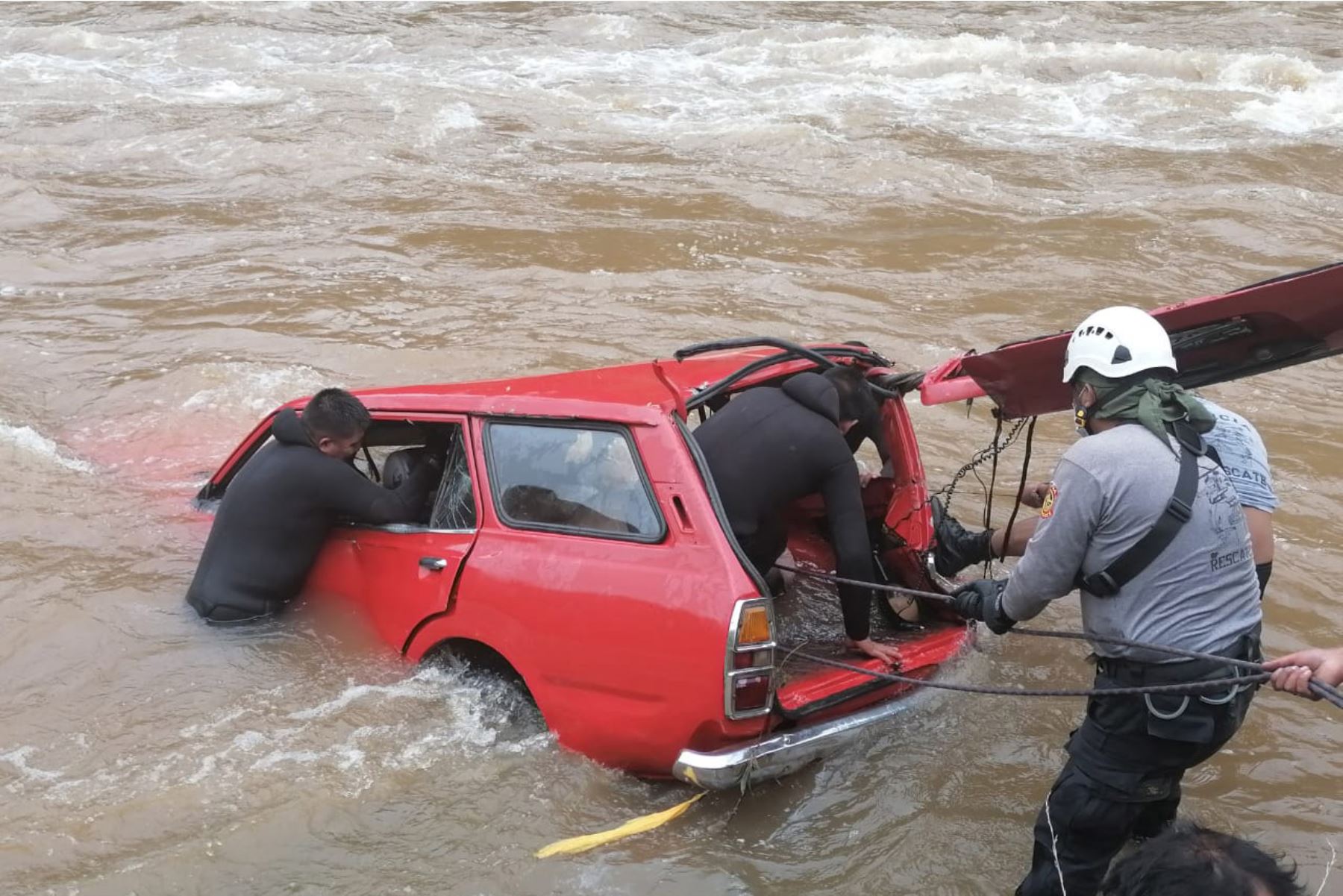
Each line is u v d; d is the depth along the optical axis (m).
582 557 4.23
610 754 4.23
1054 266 9.94
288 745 4.50
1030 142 13.49
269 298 9.48
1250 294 3.91
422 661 4.71
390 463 5.15
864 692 4.30
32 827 4.11
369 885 3.93
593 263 10.09
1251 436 4.11
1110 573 3.53
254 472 5.09
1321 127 13.94
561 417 4.40
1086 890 3.70
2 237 10.94
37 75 16.92
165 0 21.52
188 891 3.89
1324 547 5.98
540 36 19.03
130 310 9.34
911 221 11.04
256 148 13.30
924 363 8.12
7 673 4.99
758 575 3.97
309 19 20.22
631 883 3.94
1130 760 3.56
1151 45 17.86
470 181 12.27
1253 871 2.55
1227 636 3.53
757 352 5.29
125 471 6.80
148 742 4.54
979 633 5.34
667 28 19.36
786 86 15.99
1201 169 12.43
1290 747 4.66
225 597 5.09
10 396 7.84
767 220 11.08
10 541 5.99
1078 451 3.56
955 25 19.30
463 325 8.91
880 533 5.16
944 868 4.04
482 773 4.35
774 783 4.39
